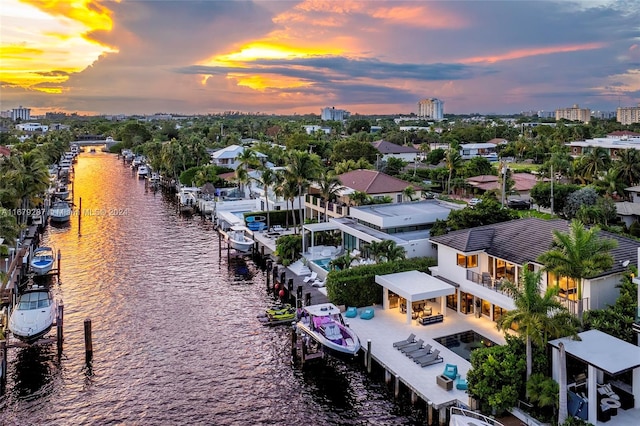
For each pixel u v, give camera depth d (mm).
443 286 39938
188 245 71500
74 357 37562
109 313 45969
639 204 77188
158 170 141625
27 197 78438
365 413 30781
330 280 43312
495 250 39031
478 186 99625
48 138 183750
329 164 131375
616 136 182625
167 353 38312
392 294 43594
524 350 28875
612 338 27844
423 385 30531
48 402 31938
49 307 40156
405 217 54906
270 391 33312
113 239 74562
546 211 83125
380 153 130250
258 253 65812
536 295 27484
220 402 32031
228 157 129125
